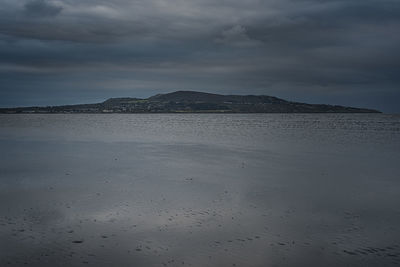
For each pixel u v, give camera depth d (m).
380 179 18.84
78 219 11.27
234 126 100.19
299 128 85.75
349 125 102.50
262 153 31.89
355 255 8.66
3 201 13.51
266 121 150.00
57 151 32.81
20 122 121.69
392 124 108.44
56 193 14.96
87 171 21.17
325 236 9.93
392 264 8.13
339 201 13.98
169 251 8.77
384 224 11.03
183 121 152.12
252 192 15.52
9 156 28.61
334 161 26.27
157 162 25.58
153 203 13.39
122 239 9.55
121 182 17.66
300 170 21.91
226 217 11.65
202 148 36.84
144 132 68.00
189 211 12.33
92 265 7.94
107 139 49.31
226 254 8.62
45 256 8.38
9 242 9.23
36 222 10.92
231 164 24.61
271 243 9.38
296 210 12.59
